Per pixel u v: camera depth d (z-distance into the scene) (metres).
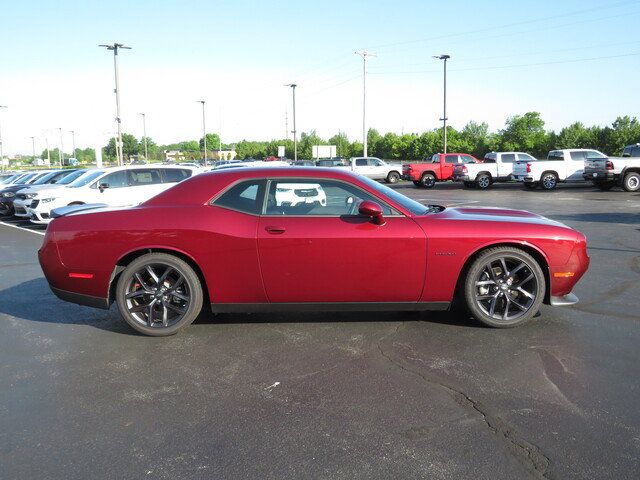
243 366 3.72
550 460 2.49
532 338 4.16
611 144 47.84
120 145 37.25
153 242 4.20
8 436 2.83
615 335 4.22
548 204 16.67
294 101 56.28
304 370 3.63
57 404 3.20
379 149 75.12
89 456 2.62
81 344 4.25
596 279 6.22
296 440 2.73
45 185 15.62
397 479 2.38
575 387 3.27
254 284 4.20
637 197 18.48
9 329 4.68
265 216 4.24
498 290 4.32
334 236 4.11
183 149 160.62
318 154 63.50
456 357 3.79
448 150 62.41
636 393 3.18
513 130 57.62
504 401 3.11
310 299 4.26
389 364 3.70
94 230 4.26
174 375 3.60
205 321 4.74
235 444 2.70
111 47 35.72
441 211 4.65
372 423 2.88
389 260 4.16
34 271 7.49
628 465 2.45
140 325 4.32
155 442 2.74
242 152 109.31
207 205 4.29
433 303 4.31
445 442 2.67
